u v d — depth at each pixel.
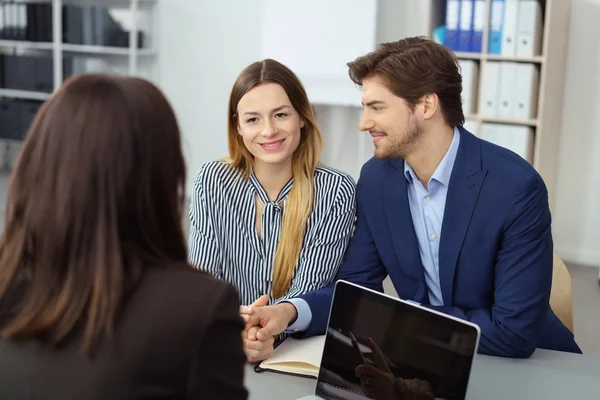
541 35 4.41
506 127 4.42
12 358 0.82
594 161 4.69
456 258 1.72
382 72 1.66
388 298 1.29
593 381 1.51
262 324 1.62
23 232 0.85
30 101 6.04
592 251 4.79
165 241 0.88
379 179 1.86
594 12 4.55
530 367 1.58
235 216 1.92
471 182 1.71
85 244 0.82
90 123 0.82
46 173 0.82
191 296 0.84
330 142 5.56
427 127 1.70
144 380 0.80
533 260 1.66
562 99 4.69
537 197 1.68
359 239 1.91
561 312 1.99
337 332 1.36
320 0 4.90
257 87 1.81
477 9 4.41
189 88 6.02
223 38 5.84
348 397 1.32
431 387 1.21
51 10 5.77
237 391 0.86
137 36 5.91
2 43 5.81
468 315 1.69
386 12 5.13
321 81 4.99
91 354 0.80
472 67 4.47
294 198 1.89
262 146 1.83
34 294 0.83
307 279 1.87
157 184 0.86
